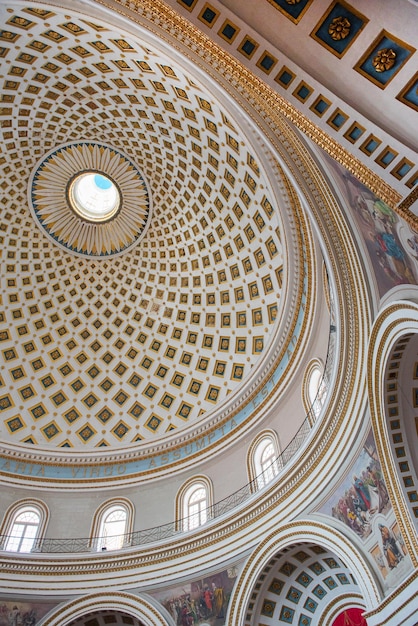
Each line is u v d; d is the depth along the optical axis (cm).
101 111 2461
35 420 2778
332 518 1639
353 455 1593
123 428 2811
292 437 2078
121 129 2558
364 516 1519
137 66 1973
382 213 1244
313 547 1717
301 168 1583
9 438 2659
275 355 2361
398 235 1213
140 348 2969
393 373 1431
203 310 2812
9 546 2220
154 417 2792
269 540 1802
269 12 860
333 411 1684
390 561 1391
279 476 1873
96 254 3012
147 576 2022
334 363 1670
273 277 2458
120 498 2439
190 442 2556
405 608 1274
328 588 1781
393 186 921
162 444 2609
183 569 1984
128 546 2186
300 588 1814
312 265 2048
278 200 2088
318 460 1741
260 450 2227
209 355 2756
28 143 2620
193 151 2433
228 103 1759
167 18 1041
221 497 2195
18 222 2858
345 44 837
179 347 2873
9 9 1759
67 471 2589
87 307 3044
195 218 2700
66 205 2898
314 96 915
